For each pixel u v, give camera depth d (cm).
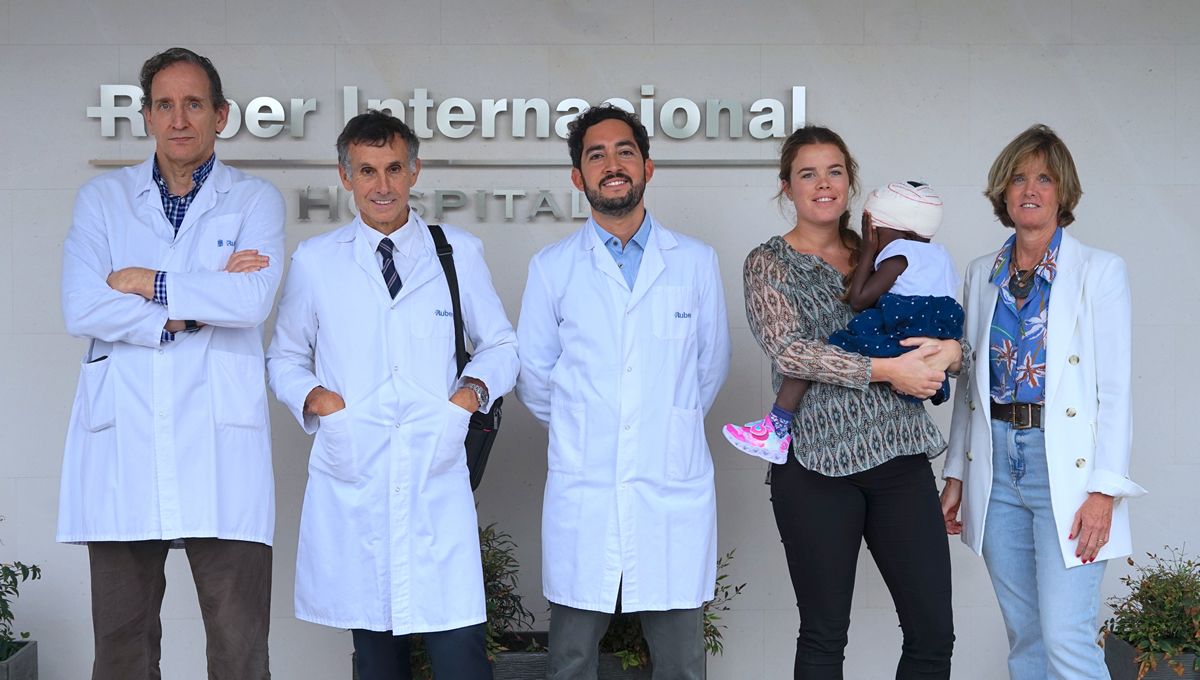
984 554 336
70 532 318
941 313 314
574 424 336
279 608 436
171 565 434
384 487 321
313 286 332
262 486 327
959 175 442
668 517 331
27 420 429
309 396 325
